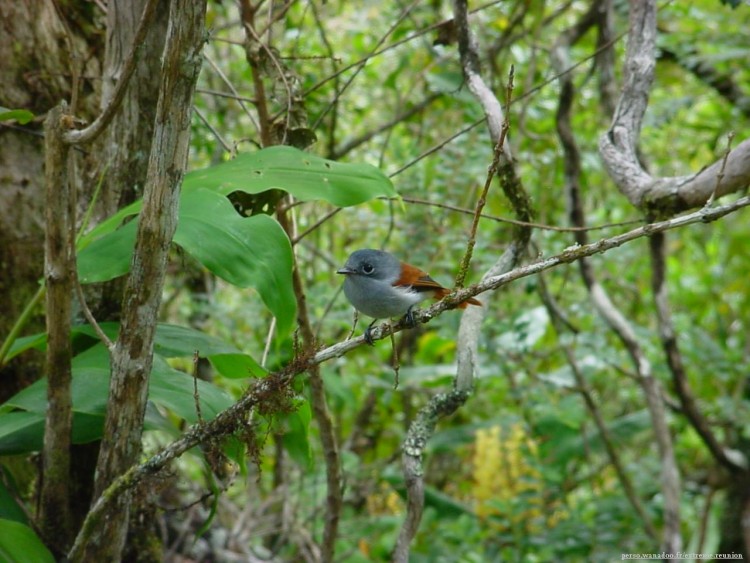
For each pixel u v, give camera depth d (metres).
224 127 7.54
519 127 6.68
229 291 8.55
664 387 9.23
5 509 3.82
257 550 7.10
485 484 7.34
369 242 7.86
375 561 7.65
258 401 3.22
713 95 9.09
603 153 4.51
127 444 3.46
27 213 5.18
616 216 9.12
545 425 7.96
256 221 3.57
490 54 6.78
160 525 6.12
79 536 3.48
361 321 7.34
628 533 7.19
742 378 8.79
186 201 3.67
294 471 8.05
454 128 7.62
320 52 7.72
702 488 9.73
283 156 3.94
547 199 7.62
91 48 5.32
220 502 7.46
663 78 8.67
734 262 10.91
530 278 6.53
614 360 7.17
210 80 7.50
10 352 3.93
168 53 2.96
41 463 4.23
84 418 3.96
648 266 9.66
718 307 10.45
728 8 8.66
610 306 6.62
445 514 7.62
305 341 4.89
